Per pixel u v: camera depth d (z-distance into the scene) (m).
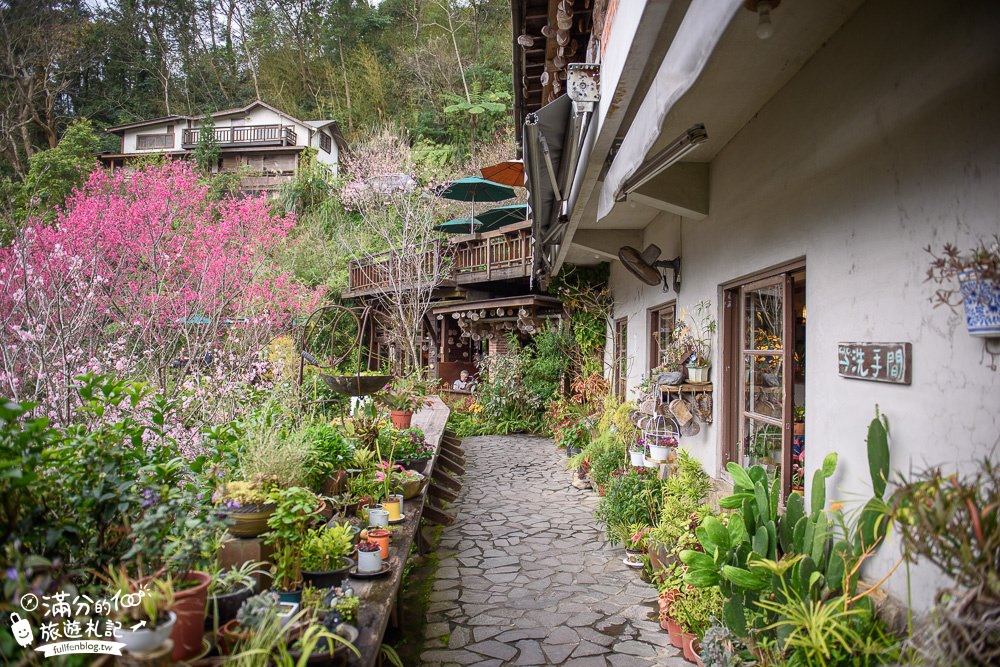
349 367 15.99
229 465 3.07
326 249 21.70
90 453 2.20
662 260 6.21
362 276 18.12
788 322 3.62
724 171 4.63
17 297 4.26
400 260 15.16
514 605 4.27
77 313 5.03
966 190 2.02
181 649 1.84
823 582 2.60
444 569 5.04
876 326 2.56
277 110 30.86
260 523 2.63
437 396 14.38
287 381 5.71
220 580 2.18
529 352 14.20
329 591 2.52
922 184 2.26
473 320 14.87
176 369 5.81
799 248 3.32
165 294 6.35
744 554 3.01
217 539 2.50
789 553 2.70
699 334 5.28
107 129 30.03
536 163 4.93
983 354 1.94
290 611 2.18
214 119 31.28
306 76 35.62
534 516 6.73
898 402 2.40
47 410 4.00
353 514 3.87
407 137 26.27
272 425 3.64
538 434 13.35
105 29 31.97
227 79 36.41
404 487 4.76
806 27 2.88
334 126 31.84
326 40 35.16
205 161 27.84
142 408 3.99
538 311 13.72
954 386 2.07
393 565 3.20
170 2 34.78
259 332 7.62
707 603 3.32
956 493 1.53
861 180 2.69
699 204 5.02
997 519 1.46
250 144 30.48
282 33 36.25
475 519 6.61
